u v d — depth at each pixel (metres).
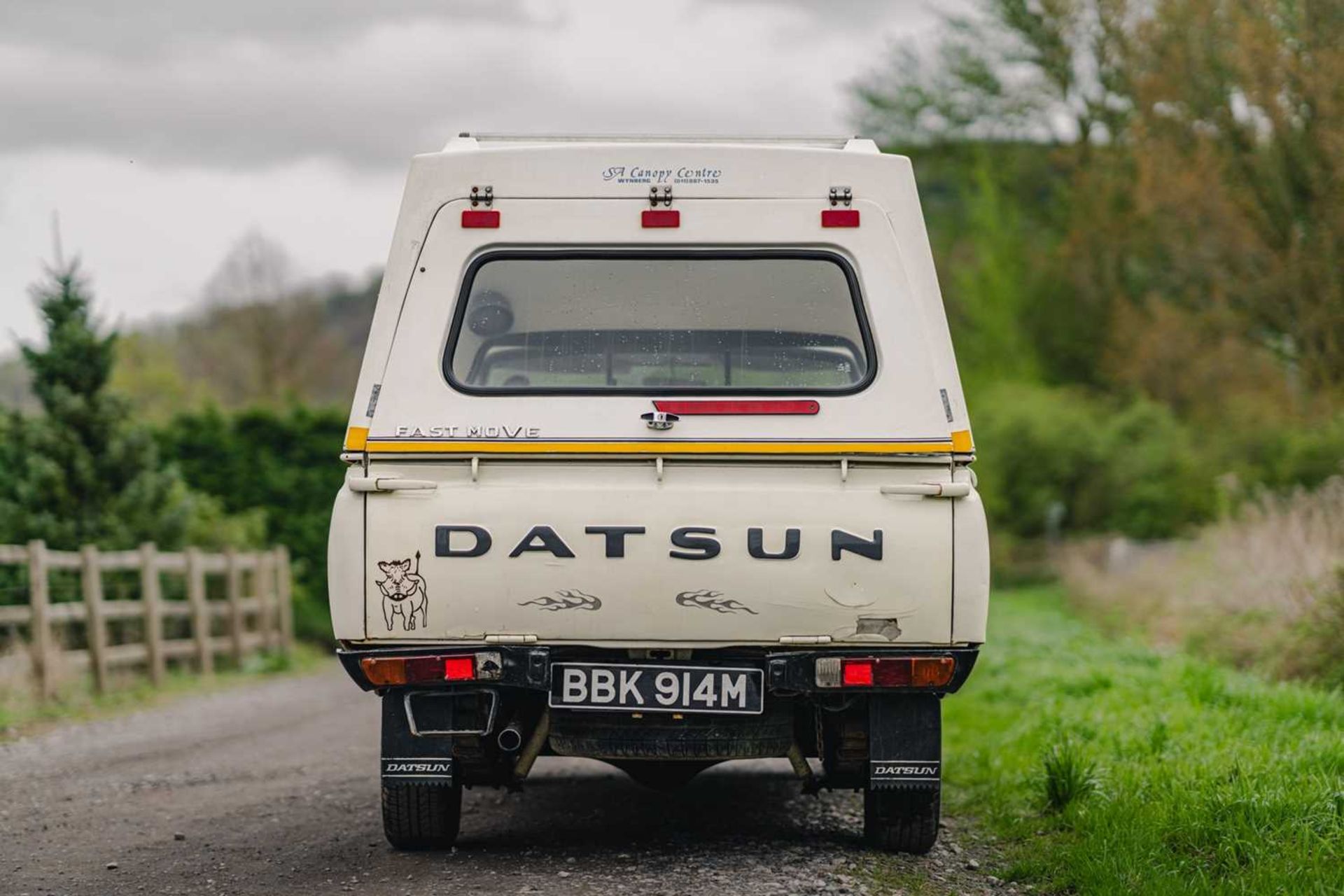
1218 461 25.81
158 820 7.76
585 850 6.65
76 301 20.09
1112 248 32.97
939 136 37.00
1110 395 35.59
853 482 6.01
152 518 20.22
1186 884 5.64
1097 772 7.64
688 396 6.13
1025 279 37.22
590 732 6.29
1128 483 31.58
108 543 19.17
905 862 6.45
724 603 5.88
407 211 6.30
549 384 6.19
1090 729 9.32
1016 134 35.44
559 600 5.87
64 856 6.78
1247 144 22.47
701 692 5.98
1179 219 24.59
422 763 6.16
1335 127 19.72
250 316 51.00
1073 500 33.97
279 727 12.77
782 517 5.90
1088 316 36.25
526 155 6.33
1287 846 5.91
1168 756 7.98
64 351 19.81
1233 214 22.48
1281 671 11.39
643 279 6.30
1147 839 6.23
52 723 13.26
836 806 8.07
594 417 6.05
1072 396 35.62
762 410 6.07
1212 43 22.58
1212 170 22.67
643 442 5.98
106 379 20.23
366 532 5.90
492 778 6.54
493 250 6.30
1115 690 11.12
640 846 6.76
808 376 6.22
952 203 39.47
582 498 5.89
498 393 6.11
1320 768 7.12
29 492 19.22
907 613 5.89
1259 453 24.47
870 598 5.88
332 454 28.23
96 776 9.61
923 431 6.08
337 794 8.55
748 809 7.95
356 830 7.32
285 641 23.33
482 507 5.90
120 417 20.16
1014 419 34.66
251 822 7.64
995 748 9.59
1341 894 5.40
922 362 6.17
